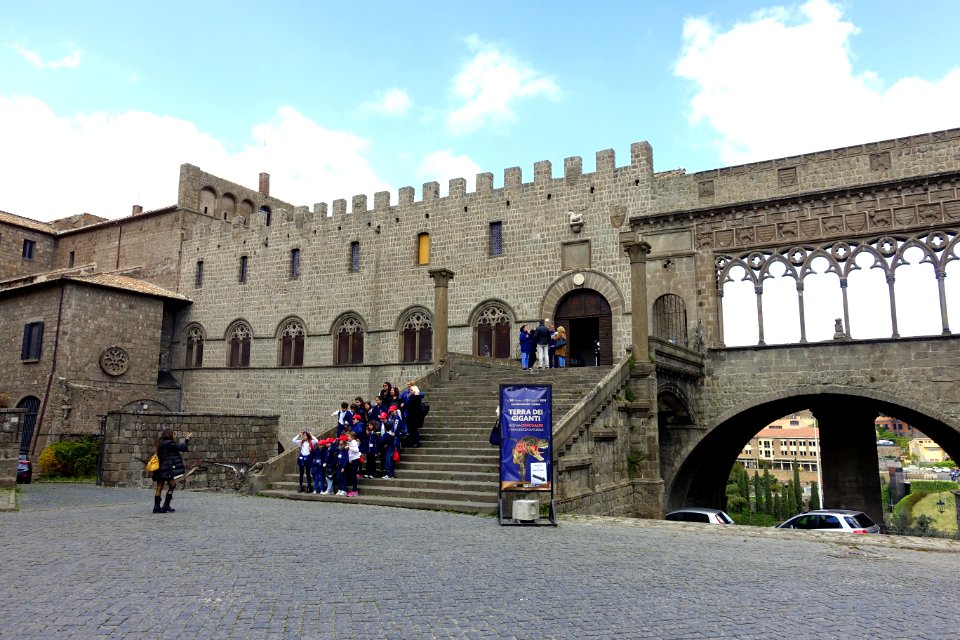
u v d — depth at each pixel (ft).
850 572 35.14
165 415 84.43
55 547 37.73
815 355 96.84
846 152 98.48
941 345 89.25
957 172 89.76
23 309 142.00
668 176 121.80
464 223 127.85
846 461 114.11
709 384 102.94
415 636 22.90
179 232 164.25
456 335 125.08
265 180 193.98
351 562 34.27
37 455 126.31
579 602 27.53
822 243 98.22
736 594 29.55
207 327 155.74
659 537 44.91
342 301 138.82
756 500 263.49
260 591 28.27
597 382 79.61
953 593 30.99
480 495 57.06
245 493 70.18
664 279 108.27
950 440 99.96
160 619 24.32
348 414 66.59
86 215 193.98
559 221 118.32
